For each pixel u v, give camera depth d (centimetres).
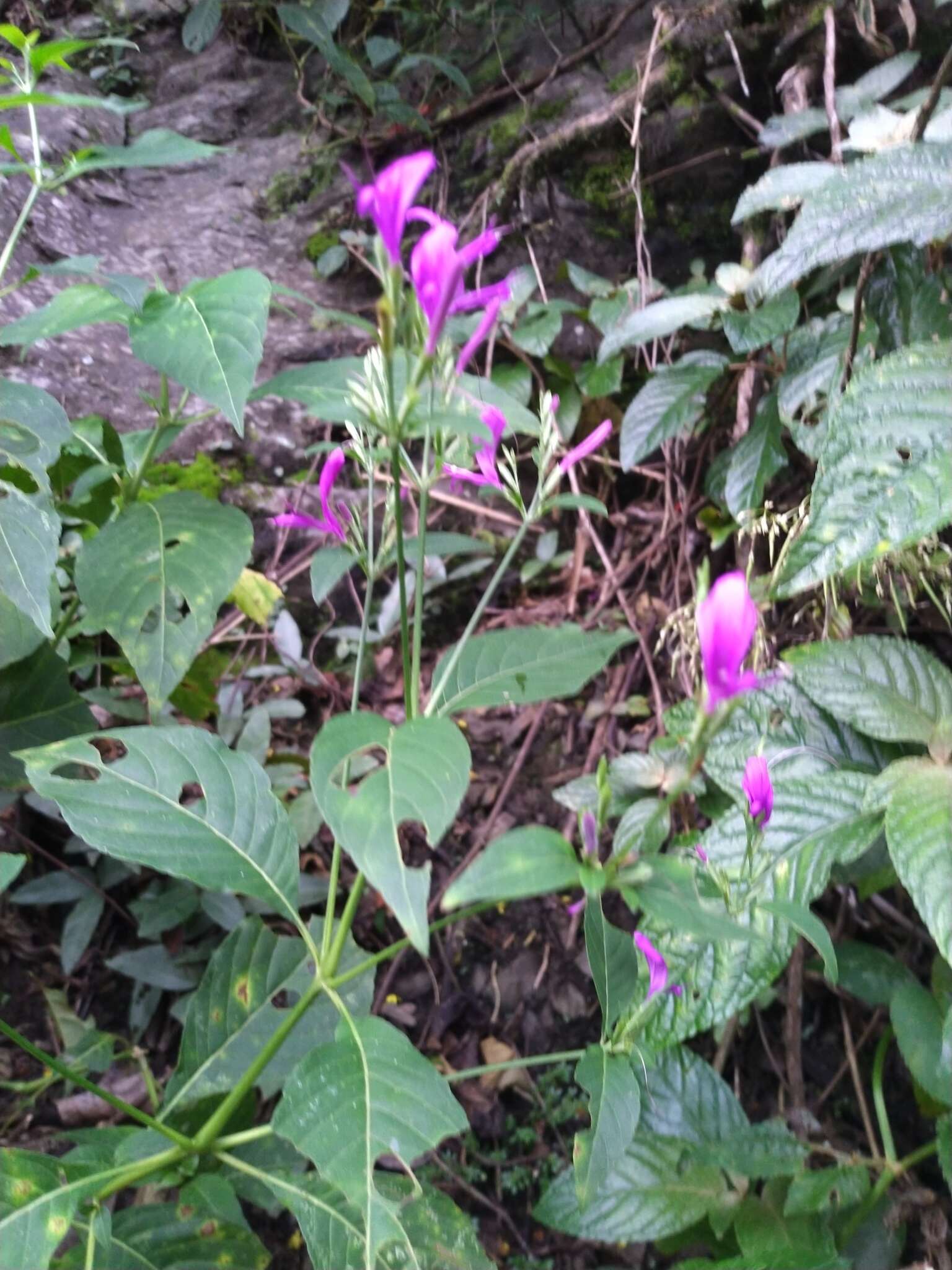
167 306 37
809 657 49
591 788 58
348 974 37
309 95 116
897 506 38
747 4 80
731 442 72
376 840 28
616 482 83
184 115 117
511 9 103
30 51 42
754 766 34
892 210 44
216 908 57
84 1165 37
